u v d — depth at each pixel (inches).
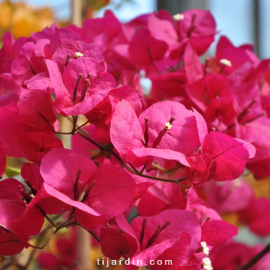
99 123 19.7
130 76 22.5
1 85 21.5
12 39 22.2
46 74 20.0
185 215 19.4
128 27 26.2
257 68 24.1
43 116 19.4
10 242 18.7
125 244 19.1
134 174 20.4
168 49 24.9
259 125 22.9
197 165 19.0
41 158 19.3
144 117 19.8
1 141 19.8
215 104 22.0
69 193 18.8
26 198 18.9
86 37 23.1
